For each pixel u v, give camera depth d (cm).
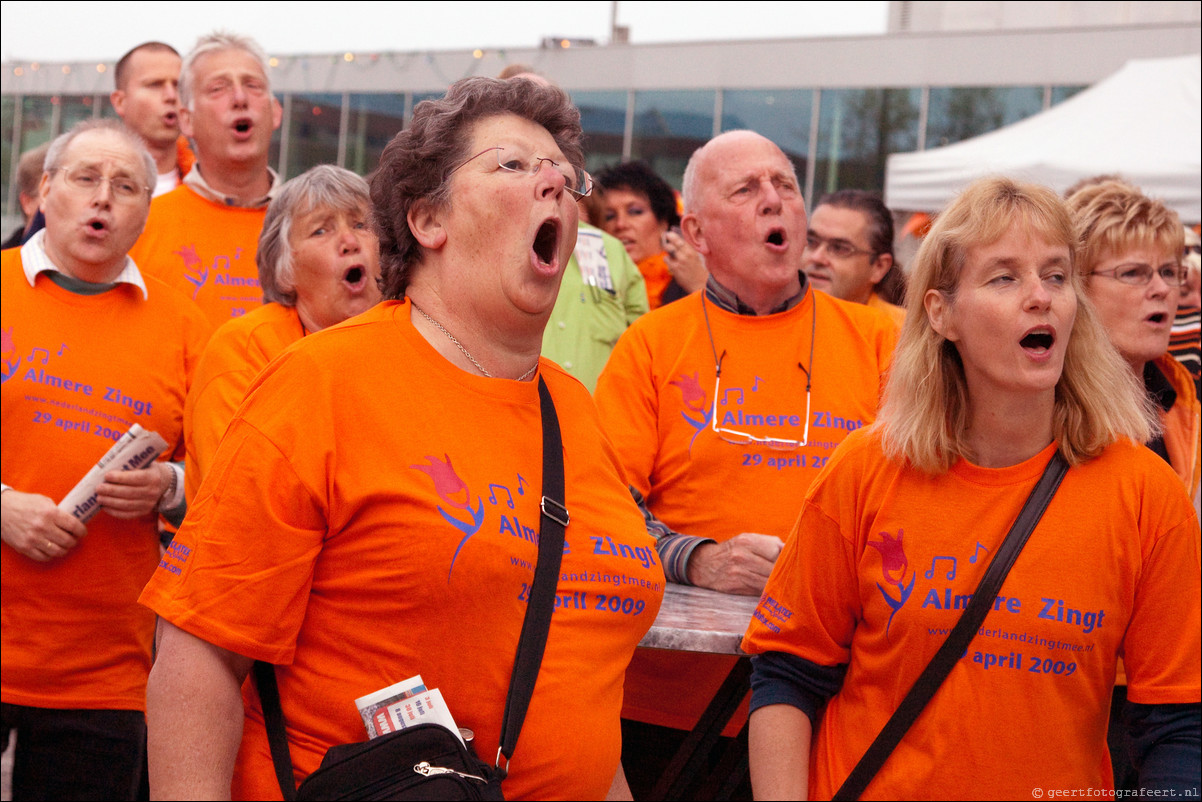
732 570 261
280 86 1716
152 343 332
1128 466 187
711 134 1448
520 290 179
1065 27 1291
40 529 302
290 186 292
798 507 284
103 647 319
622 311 417
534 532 177
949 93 1339
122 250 325
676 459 292
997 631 182
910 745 185
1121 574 183
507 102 187
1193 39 1241
